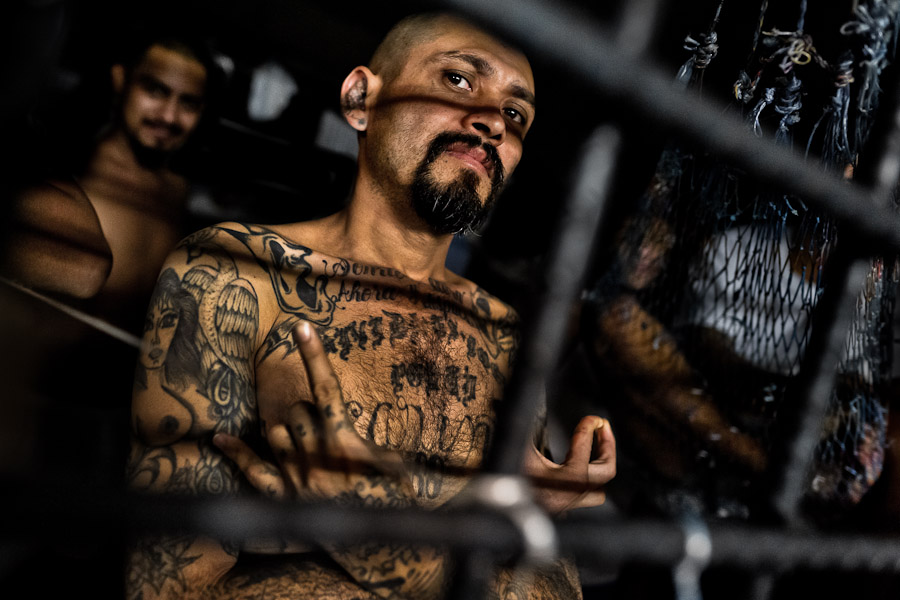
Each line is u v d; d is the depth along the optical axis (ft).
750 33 4.83
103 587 4.26
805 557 1.91
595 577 5.98
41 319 4.91
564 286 1.50
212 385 3.67
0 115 3.21
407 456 4.05
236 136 6.64
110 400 5.23
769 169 1.70
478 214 4.95
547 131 7.88
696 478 5.65
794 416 2.15
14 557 4.28
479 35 5.20
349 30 7.11
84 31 5.58
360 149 5.22
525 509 1.36
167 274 3.91
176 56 6.02
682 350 5.70
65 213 5.07
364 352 4.24
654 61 1.40
